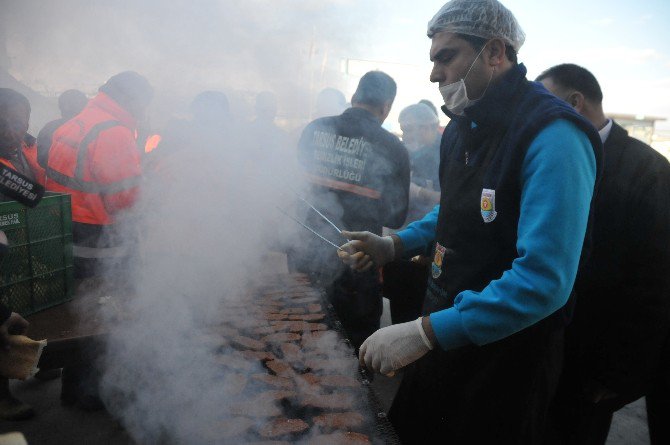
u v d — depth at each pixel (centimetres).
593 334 163
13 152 192
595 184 111
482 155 119
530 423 121
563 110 103
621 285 157
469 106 116
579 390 168
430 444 133
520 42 119
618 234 156
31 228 159
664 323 154
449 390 127
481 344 105
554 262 97
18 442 199
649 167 156
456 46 116
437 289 134
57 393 246
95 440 203
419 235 164
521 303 99
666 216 152
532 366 118
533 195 101
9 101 181
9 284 153
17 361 127
